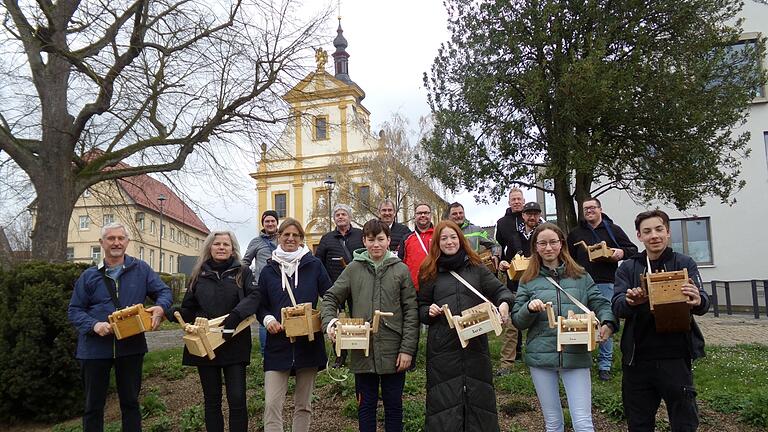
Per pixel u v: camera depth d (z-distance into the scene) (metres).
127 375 4.93
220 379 4.87
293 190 42.59
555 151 13.77
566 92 12.70
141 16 11.73
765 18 19.23
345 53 47.72
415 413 5.67
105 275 5.08
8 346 6.79
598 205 6.67
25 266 7.08
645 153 14.23
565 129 13.70
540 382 4.26
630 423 4.00
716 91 13.27
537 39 13.38
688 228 19.80
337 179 33.66
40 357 6.72
